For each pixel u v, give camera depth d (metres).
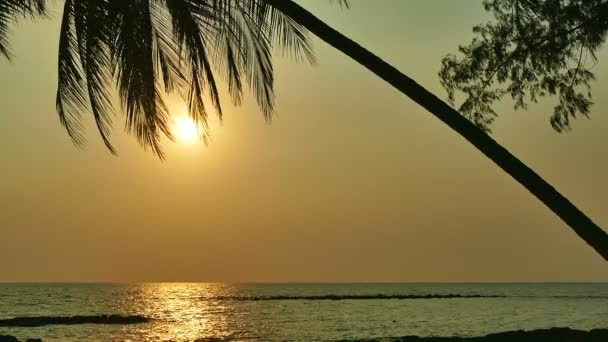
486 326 48.88
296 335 40.53
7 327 46.41
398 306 82.00
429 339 34.19
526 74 10.91
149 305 82.12
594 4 10.30
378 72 7.95
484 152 7.86
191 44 8.66
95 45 8.88
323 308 76.69
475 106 11.16
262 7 8.51
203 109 9.52
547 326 48.47
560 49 10.67
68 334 40.62
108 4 8.57
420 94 7.91
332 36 8.00
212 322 52.19
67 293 131.88
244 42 8.87
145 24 8.67
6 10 9.11
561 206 7.73
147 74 8.92
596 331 33.47
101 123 9.18
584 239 7.71
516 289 199.50
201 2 8.77
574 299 108.75
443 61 11.34
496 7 11.06
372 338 37.50
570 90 10.78
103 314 61.91
